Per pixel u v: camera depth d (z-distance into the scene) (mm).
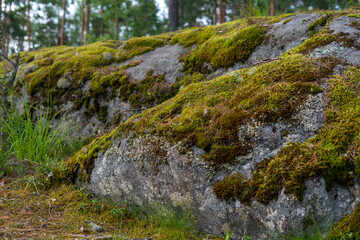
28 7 13523
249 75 2721
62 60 5359
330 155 1929
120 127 3029
